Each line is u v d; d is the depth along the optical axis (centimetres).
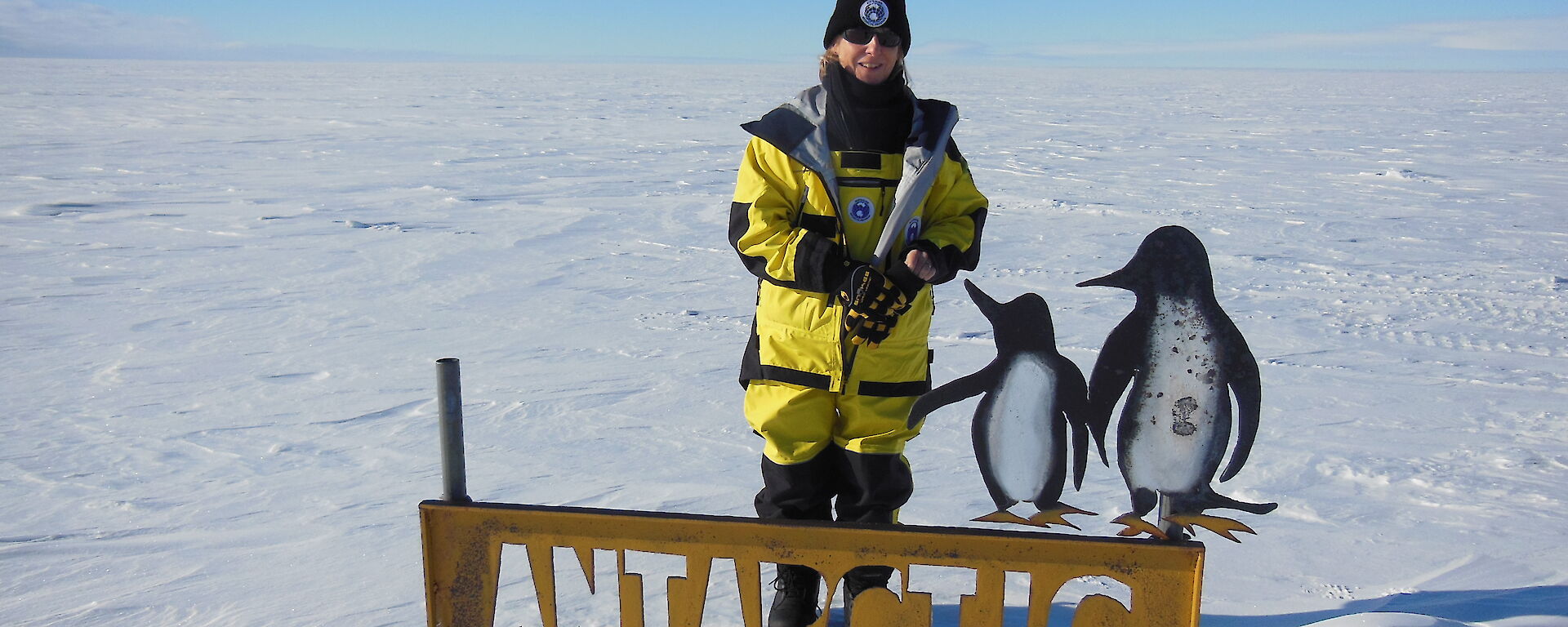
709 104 3388
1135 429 153
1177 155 1520
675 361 429
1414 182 1145
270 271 629
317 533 249
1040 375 155
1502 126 2280
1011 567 150
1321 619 192
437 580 162
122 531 252
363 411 361
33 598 214
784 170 183
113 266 642
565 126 2173
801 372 184
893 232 175
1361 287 583
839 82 180
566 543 159
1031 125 2341
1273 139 1875
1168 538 153
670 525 156
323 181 1118
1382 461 297
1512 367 414
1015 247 727
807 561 155
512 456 312
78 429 340
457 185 1083
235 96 3659
